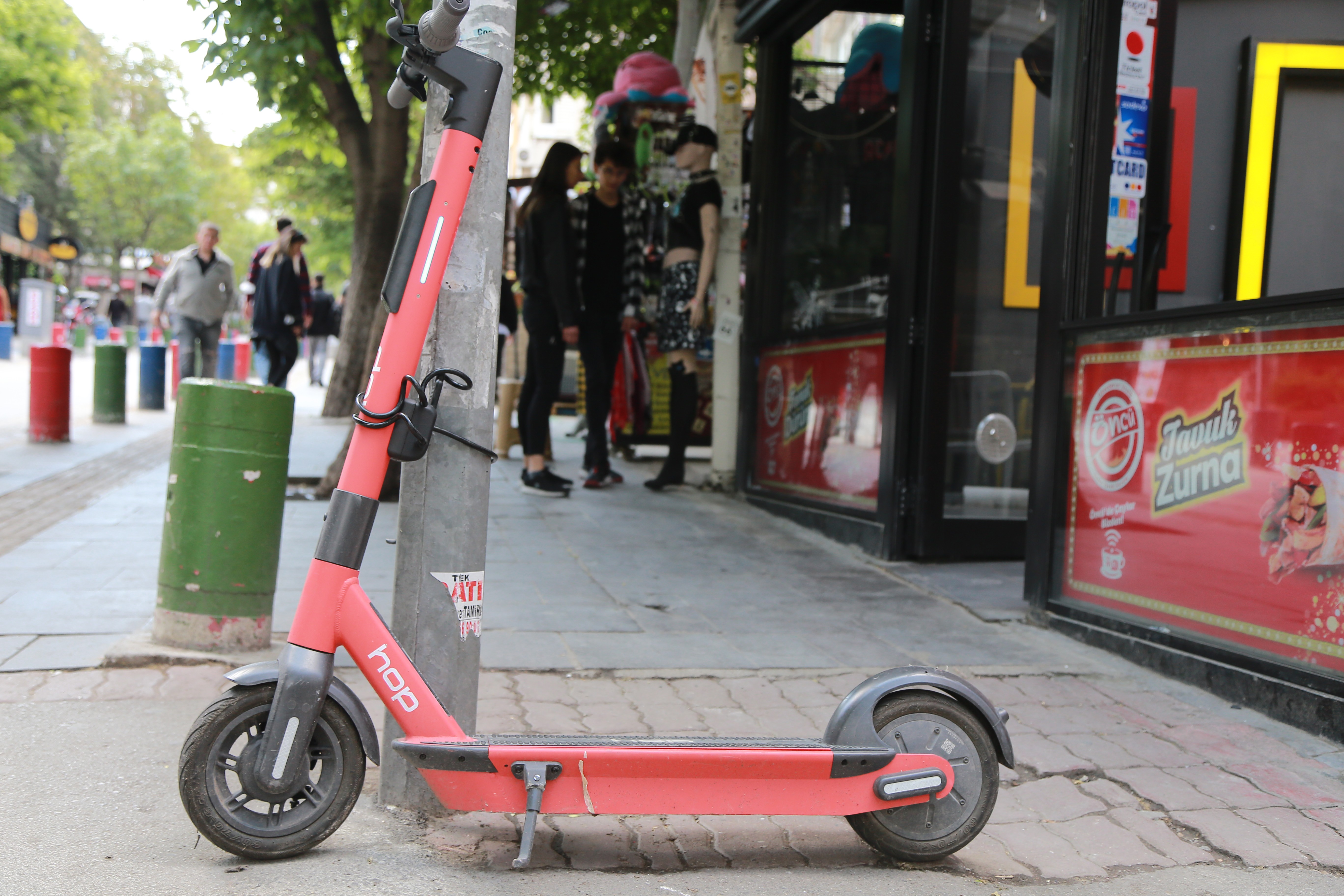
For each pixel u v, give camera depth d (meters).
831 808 2.61
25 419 12.23
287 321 12.58
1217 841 2.87
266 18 10.14
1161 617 4.34
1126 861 2.76
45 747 3.15
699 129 8.20
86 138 54.59
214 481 3.97
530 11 11.95
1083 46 4.84
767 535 7.06
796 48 7.87
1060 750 3.47
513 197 11.02
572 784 2.53
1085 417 4.78
